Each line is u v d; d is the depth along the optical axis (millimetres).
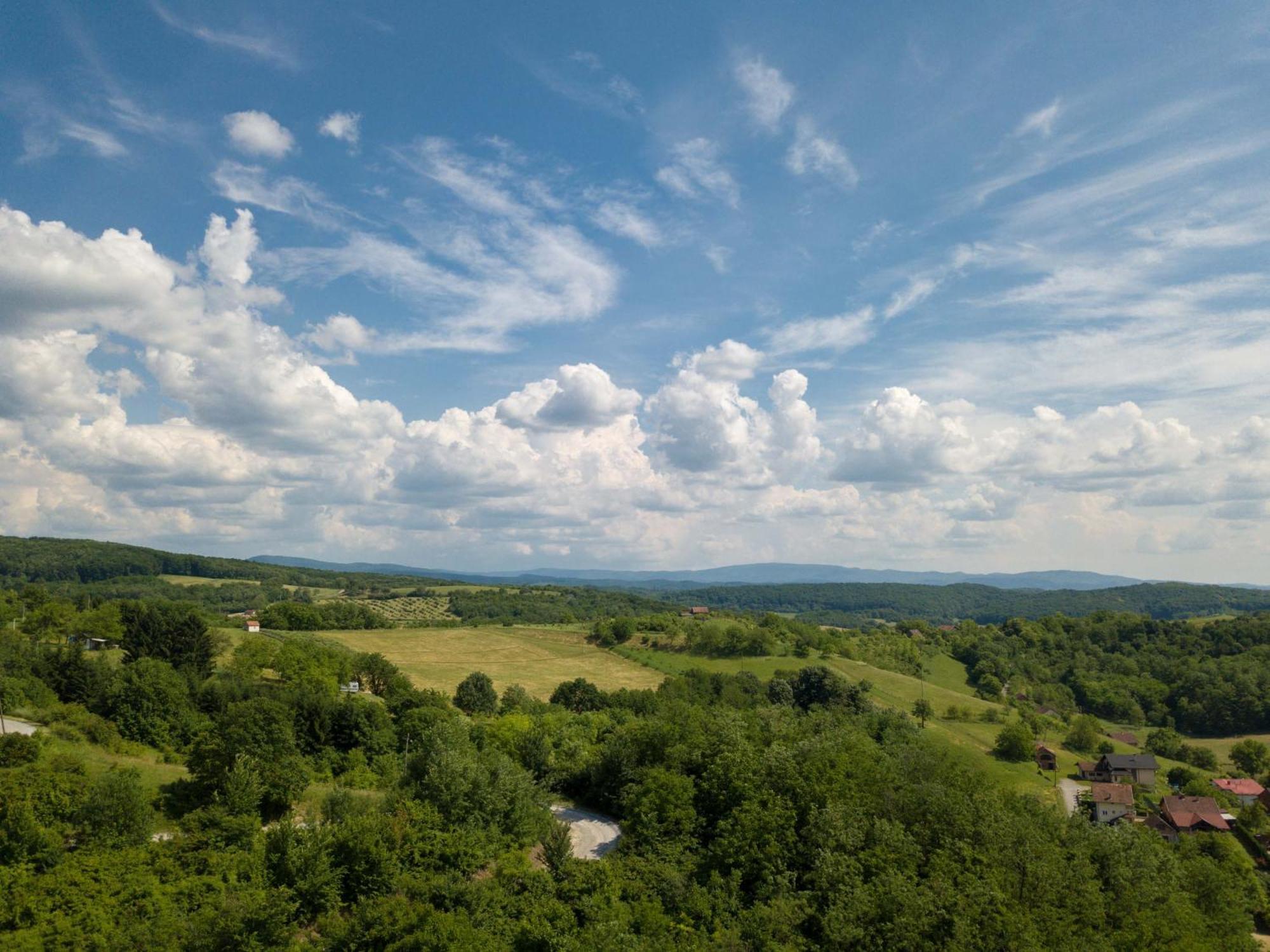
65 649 101938
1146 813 121562
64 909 50625
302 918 55812
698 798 71750
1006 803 72000
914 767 76688
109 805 60625
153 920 50875
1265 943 77062
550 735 102188
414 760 77750
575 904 55312
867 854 58156
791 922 53281
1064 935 48969
